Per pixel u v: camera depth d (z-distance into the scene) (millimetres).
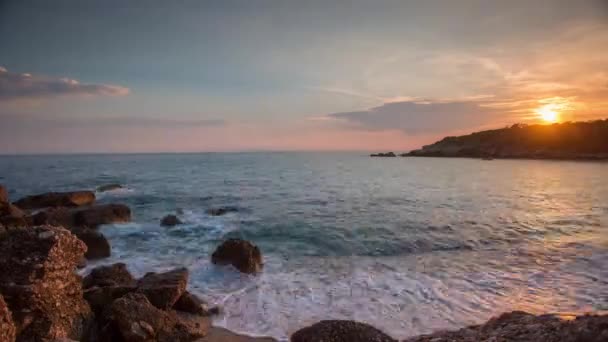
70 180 45469
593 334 4965
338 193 32750
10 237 7594
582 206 25219
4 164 86688
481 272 12266
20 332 6633
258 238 17219
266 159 132625
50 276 7332
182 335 7789
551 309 9328
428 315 9133
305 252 15062
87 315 7902
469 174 54688
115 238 17016
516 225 19250
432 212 23203
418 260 13820
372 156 156375
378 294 10492
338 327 7172
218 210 23531
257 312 9375
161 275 10039
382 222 20219
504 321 7102
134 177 50500
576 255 13938
